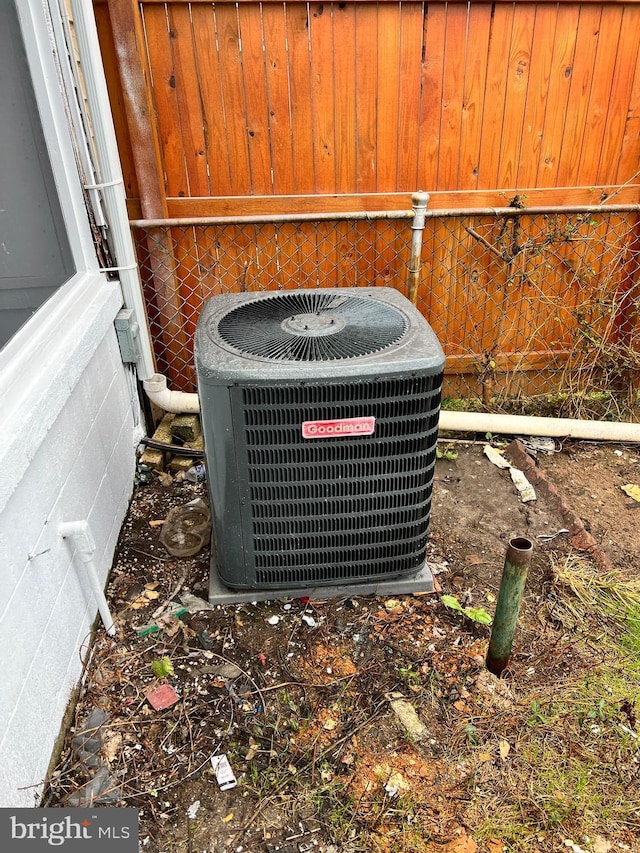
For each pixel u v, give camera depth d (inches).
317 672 79.7
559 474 123.0
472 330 142.6
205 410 74.9
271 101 117.1
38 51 88.3
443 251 133.6
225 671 79.7
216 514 82.7
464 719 73.8
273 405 73.6
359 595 91.0
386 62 116.3
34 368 71.6
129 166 119.2
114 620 86.8
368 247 131.6
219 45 111.7
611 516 110.7
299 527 83.3
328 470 79.2
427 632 85.4
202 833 62.7
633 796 66.0
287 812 64.4
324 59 114.9
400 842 61.7
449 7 113.0
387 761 69.2
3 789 55.2
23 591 62.6
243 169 122.3
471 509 111.5
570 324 144.0
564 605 90.4
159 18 108.9
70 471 79.9
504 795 66.0
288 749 70.4
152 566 97.1
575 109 125.0
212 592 89.7
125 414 113.1
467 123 123.5
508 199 130.8
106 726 72.6
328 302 91.7
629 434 130.6
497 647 76.7
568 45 119.0
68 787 66.1
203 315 86.7
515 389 148.3
